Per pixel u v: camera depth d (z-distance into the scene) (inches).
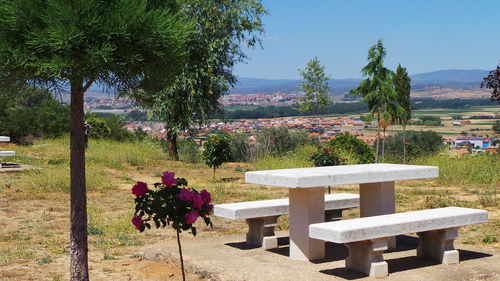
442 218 259.8
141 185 208.8
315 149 842.2
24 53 178.7
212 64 960.3
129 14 182.2
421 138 1352.1
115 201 500.7
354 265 250.1
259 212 301.3
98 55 178.5
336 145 853.2
